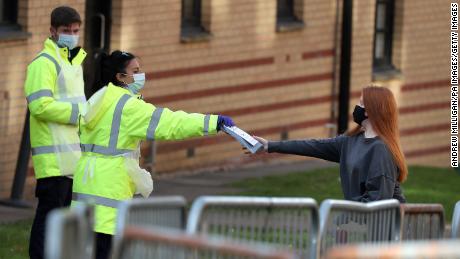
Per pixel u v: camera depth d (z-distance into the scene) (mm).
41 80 15062
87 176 13836
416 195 25438
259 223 10508
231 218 10203
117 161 13820
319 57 30469
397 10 33188
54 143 15203
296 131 30094
